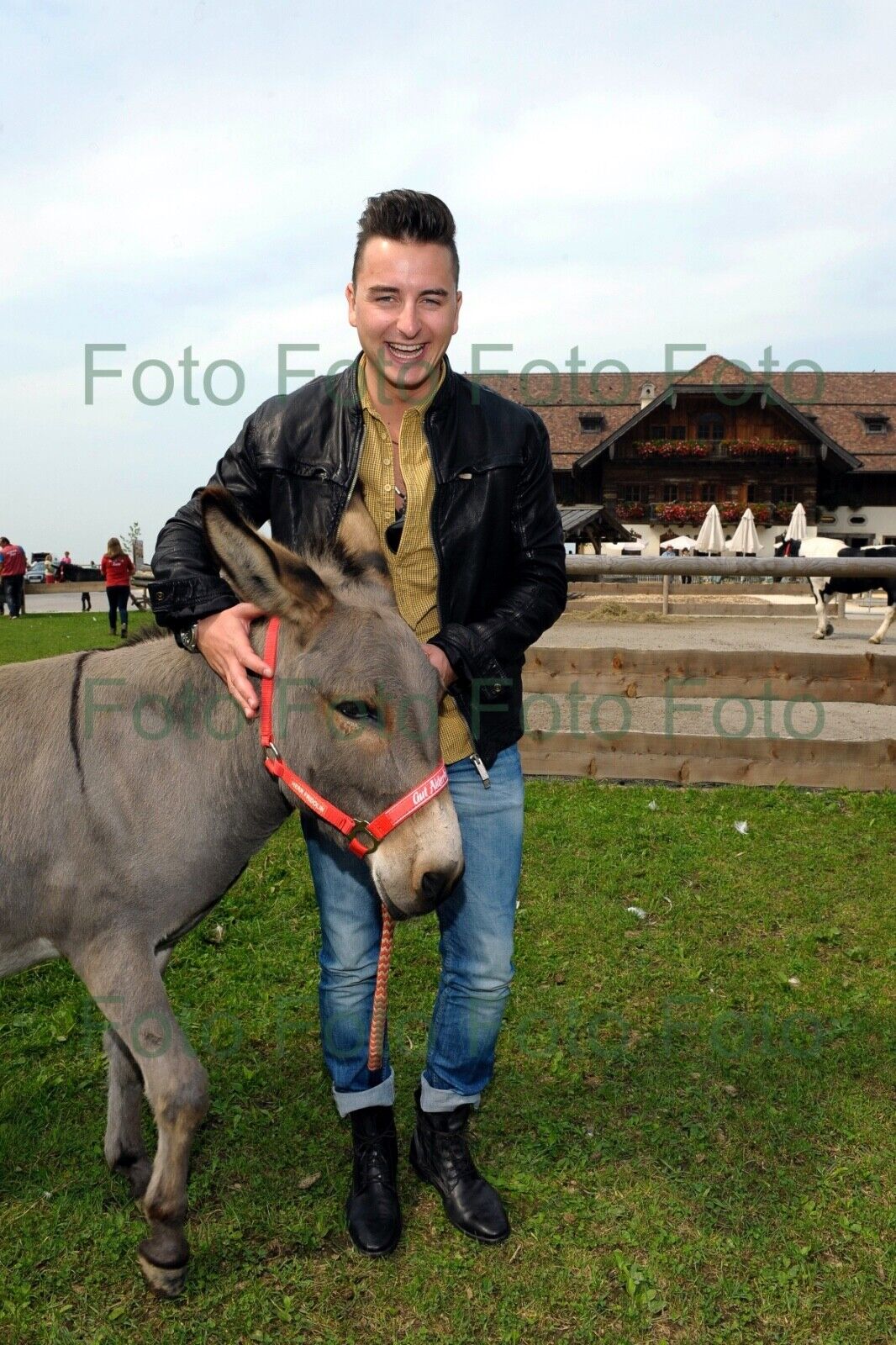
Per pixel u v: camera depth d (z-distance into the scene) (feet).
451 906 7.97
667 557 19.25
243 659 6.84
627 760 20.16
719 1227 8.02
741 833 16.98
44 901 7.15
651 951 12.81
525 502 7.86
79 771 7.11
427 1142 8.36
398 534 7.68
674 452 92.22
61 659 7.83
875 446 107.55
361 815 6.86
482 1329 7.04
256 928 13.52
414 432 7.43
